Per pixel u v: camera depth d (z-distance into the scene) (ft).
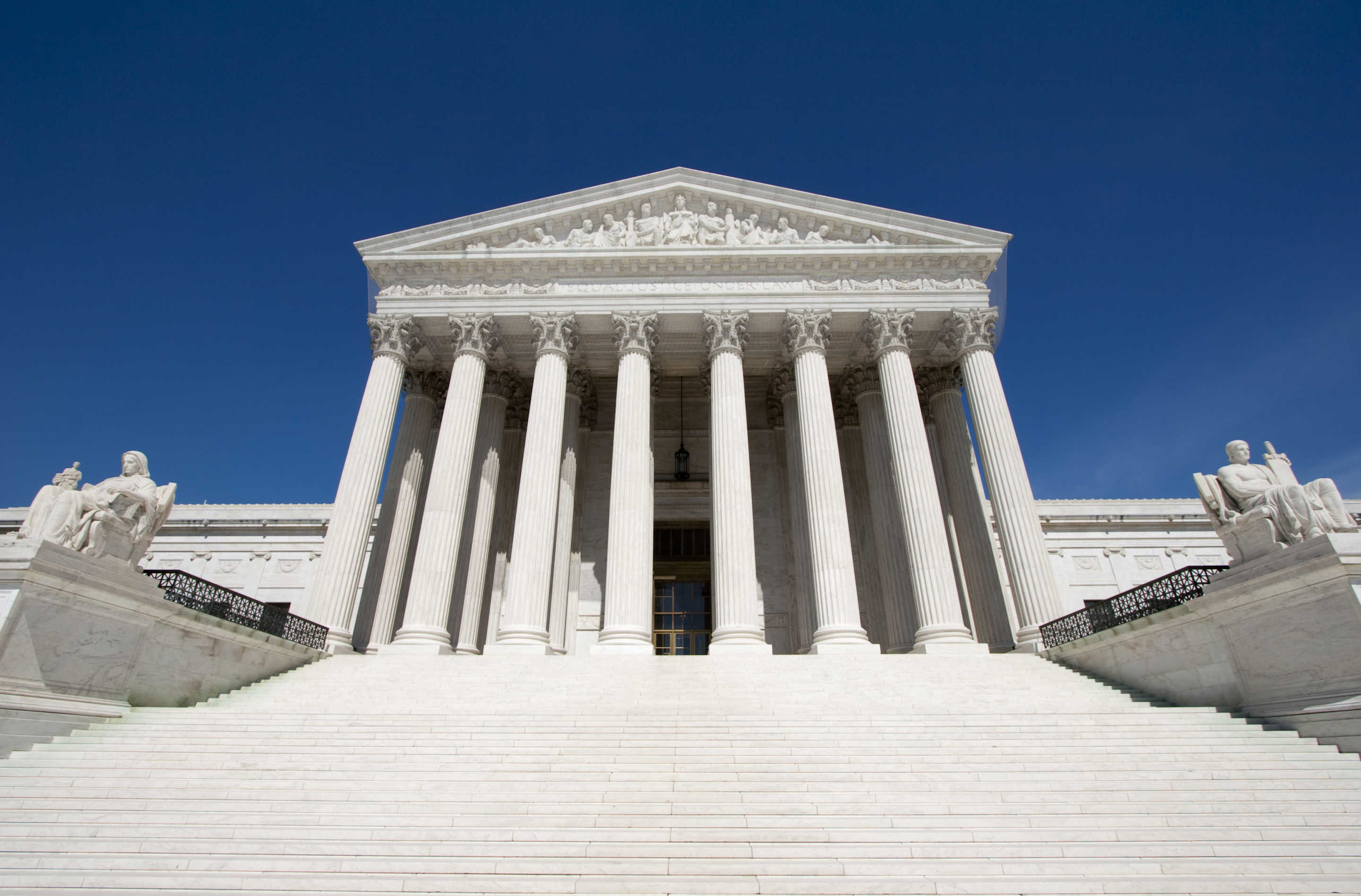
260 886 29.91
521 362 116.88
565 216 111.55
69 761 43.45
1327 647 45.80
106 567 52.47
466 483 96.48
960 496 109.91
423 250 108.27
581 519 123.03
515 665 72.38
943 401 116.16
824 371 99.45
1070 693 62.03
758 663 73.00
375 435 96.37
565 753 45.70
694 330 108.99
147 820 35.63
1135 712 53.01
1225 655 53.83
